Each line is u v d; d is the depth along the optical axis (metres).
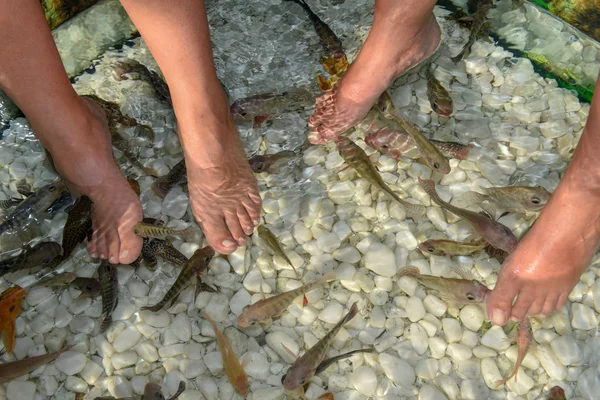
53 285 0.99
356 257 1.03
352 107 1.05
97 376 0.95
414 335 0.98
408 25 0.98
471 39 1.18
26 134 1.13
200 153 0.98
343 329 0.98
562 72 1.20
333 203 1.08
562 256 0.93
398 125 1.07
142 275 1.01
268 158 1.08
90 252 1.00
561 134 1.14
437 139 1.13
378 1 0.97
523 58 1.22
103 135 1.03
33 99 0.94
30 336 0.97
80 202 0.99
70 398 0.94
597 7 1.16
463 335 0.98
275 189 1.09
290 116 1.14
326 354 0.96
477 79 1.20
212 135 0.97
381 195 1.08
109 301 0.97
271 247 1.01
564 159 1.12
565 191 0.91
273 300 0.95
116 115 1.11
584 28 1.20
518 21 1.24
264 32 1.22
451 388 0.95
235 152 1.02
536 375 0.96
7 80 0.93
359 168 1.04
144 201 1.07
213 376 0.95
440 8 1.25
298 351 0.97
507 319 0.95
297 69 1.18
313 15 1.19
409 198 1.08
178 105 0.95
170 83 0.94
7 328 0.95
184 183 1.07
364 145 1.12
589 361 0.97
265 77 1.17
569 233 0.92
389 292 1.01
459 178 1.09
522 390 0.95
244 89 1.16
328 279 0.98
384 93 1.11
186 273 0.97
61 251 1.00
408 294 1.01
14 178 1.09
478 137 1.13
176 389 0.94
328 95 1.08
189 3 0.88
